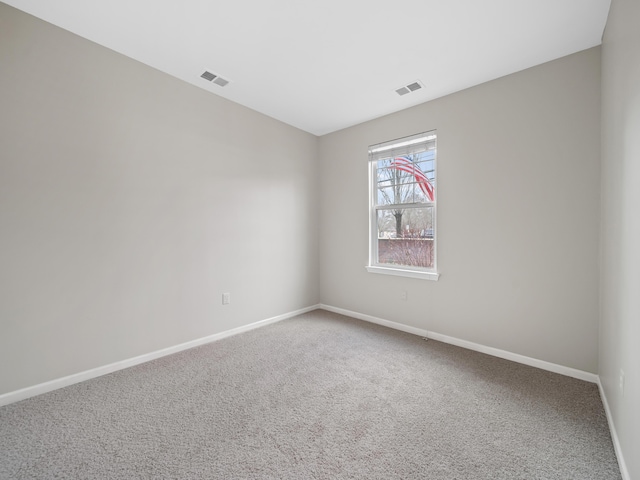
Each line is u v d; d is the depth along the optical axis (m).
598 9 1.70
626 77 1.30
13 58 1.77
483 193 2.55
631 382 1.18
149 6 1.74
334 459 1.35
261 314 3.29
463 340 2.70
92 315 2.10
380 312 3.36
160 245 2.46
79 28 1.95
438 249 2.85
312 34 1.99
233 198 3.00
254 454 1.38
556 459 1.35
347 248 3.69
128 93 2.26
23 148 1.81
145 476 1.25
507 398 1.85
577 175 2.09
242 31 1.96
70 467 1.30
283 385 2.02
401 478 1.25
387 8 1.74
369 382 2.06
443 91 2.72
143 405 1.78
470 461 1.34
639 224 1.09
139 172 2.33
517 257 2.38
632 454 1.14
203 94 2.74
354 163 3.59
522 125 2.33
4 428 1.55
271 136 3.37
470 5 1.70
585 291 2.08
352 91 2.76
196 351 2.59
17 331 1.81
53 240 1.93
